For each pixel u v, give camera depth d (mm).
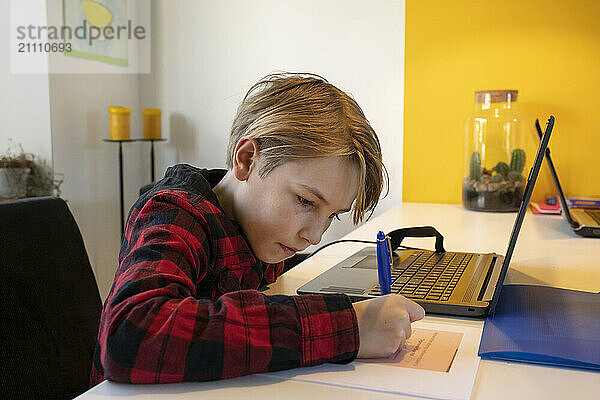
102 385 594
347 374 626
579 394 589
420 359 672
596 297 908
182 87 2617
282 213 800
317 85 858
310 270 1149
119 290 642
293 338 631
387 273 814
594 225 1475
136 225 783
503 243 1394
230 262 850
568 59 1916
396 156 2279
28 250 1016
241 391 583
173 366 586
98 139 2592
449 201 2104
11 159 2303
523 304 868
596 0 1864
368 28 2268
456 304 851
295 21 2367
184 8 2559
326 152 752
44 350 984
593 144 1923
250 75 2475
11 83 2408
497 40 1979
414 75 2088
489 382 617
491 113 1889
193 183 874
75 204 2498
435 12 2035
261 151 801
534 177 757
